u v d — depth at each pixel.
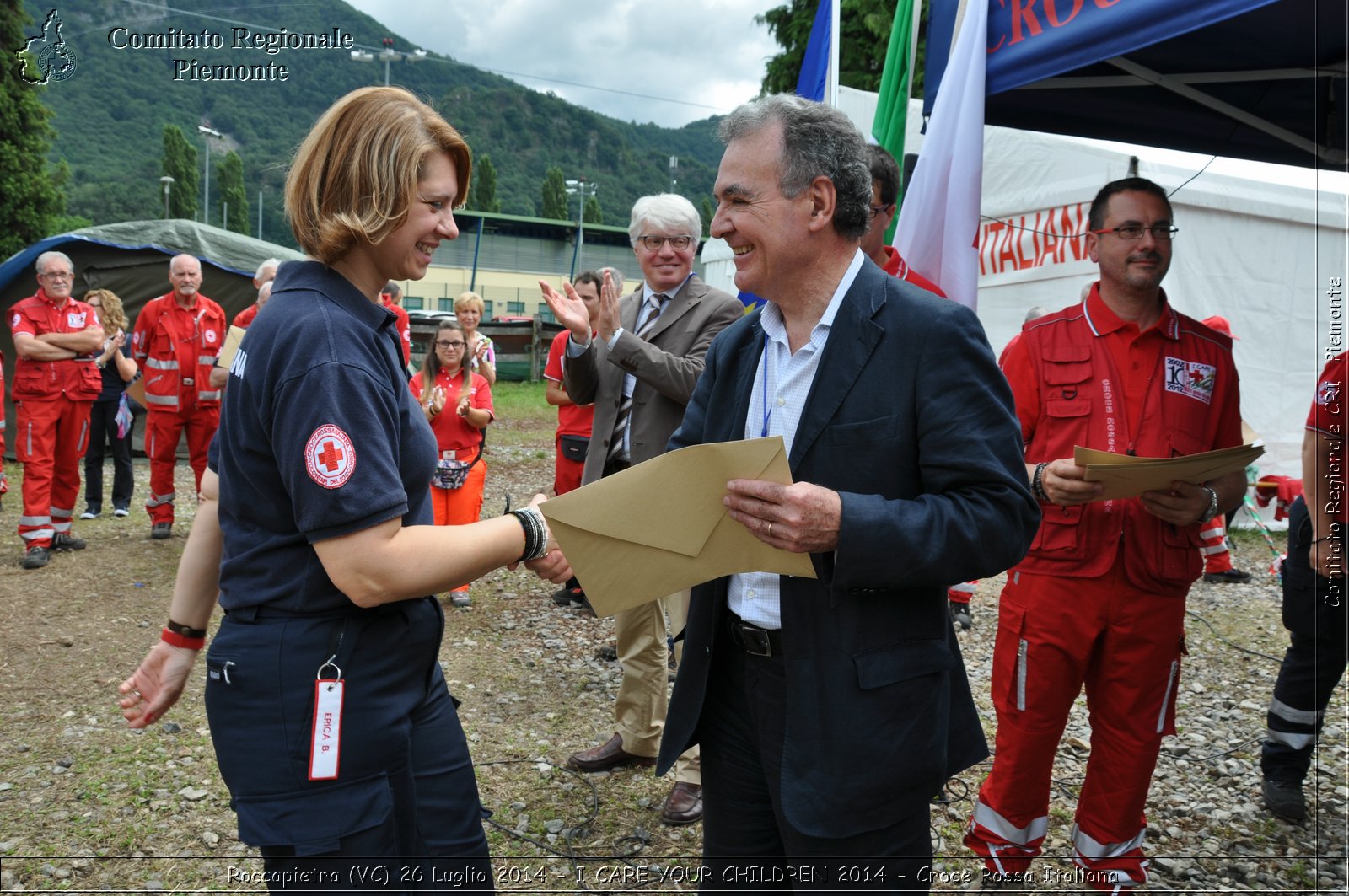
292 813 1.43
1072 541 2.47
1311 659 3.15
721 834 1.83
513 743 3.75
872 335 1.56
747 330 1.85
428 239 1.55
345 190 1.46
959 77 2.99
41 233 28.11
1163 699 2.52
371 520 1.37
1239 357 8.20
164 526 6.99
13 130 27.19
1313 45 2.94
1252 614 5.94
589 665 4.70
